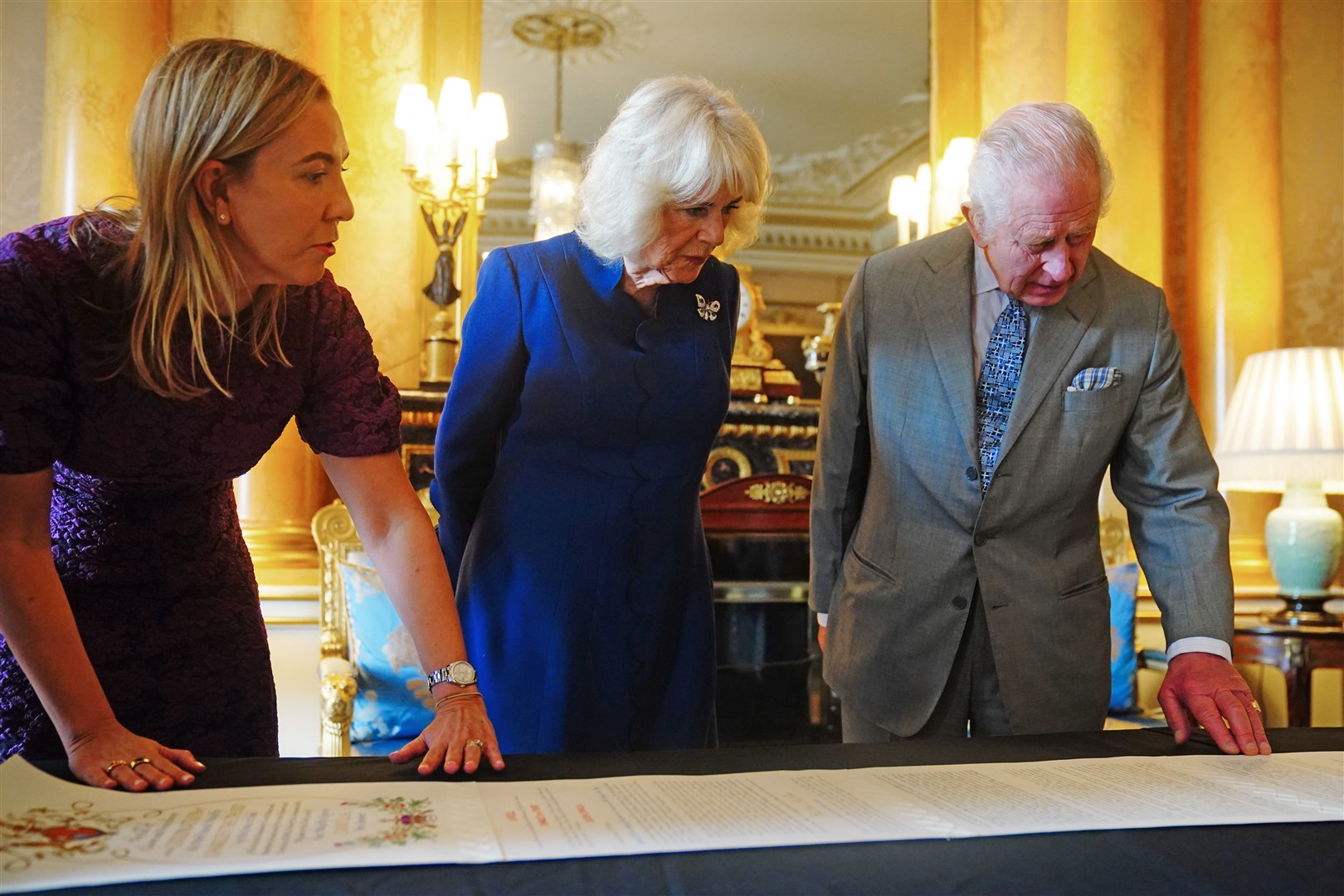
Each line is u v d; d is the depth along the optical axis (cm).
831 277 380
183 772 106
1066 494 170
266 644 155
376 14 362
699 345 168
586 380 162
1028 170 150
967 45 393
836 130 383
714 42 379
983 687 175
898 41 389
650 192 150
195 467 138
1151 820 96
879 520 180
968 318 173
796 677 311
